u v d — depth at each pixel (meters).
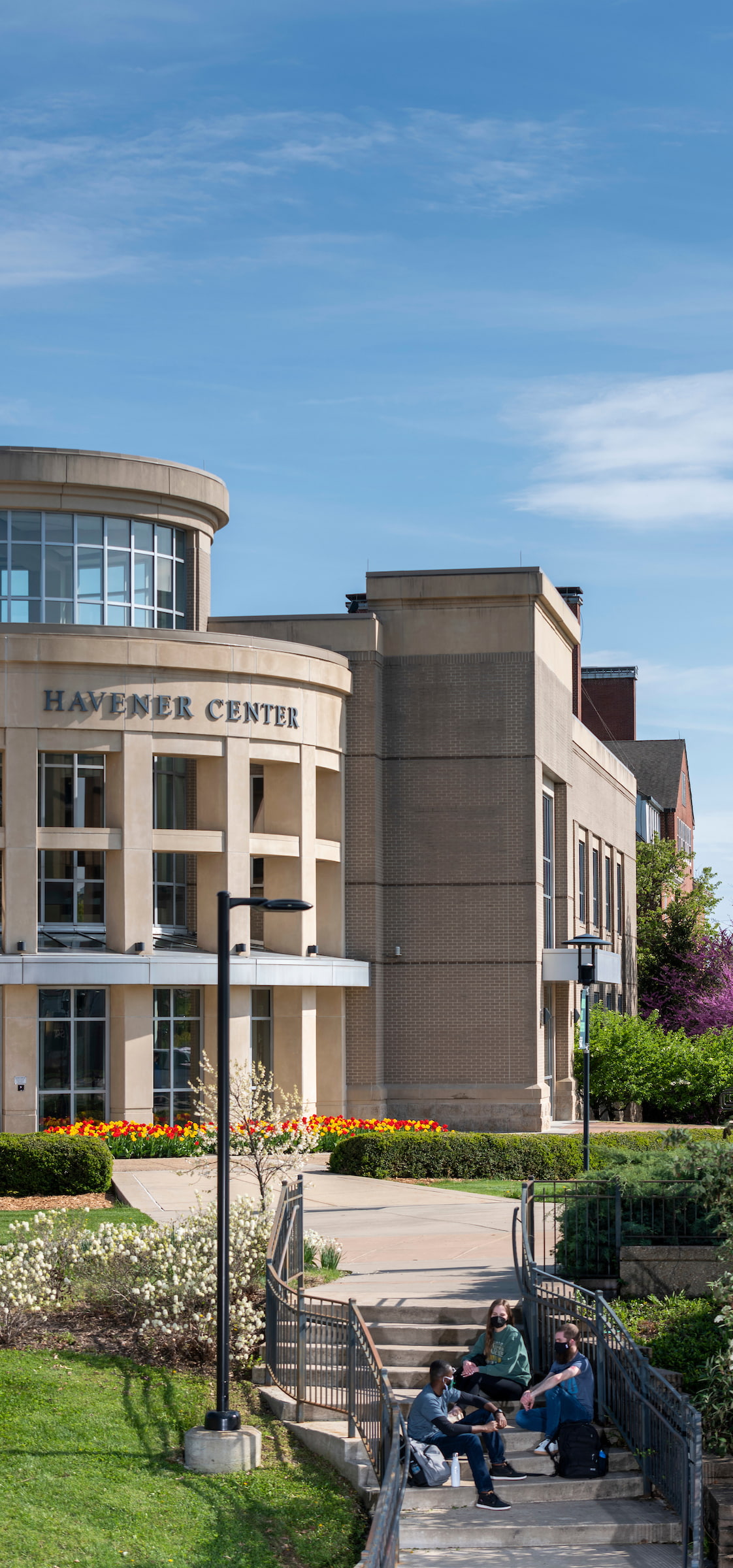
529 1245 19.84
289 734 36.22
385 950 38.91
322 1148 33.91
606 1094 45.38
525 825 38.69
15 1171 25.84
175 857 37.50
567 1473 15.13
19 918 32.81
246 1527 13.38
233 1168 29.14
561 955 39.12
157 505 37.53
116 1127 31.89
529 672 38.94
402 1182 29.31
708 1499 14.36
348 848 38.62
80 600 36.47
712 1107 48.41
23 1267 17.73
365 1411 14.87
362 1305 17.83
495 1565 13.55
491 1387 16.06
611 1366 16.16
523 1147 30.17
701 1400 15.38
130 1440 14.55
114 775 34.06
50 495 36.22
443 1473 14.88
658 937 69.31
